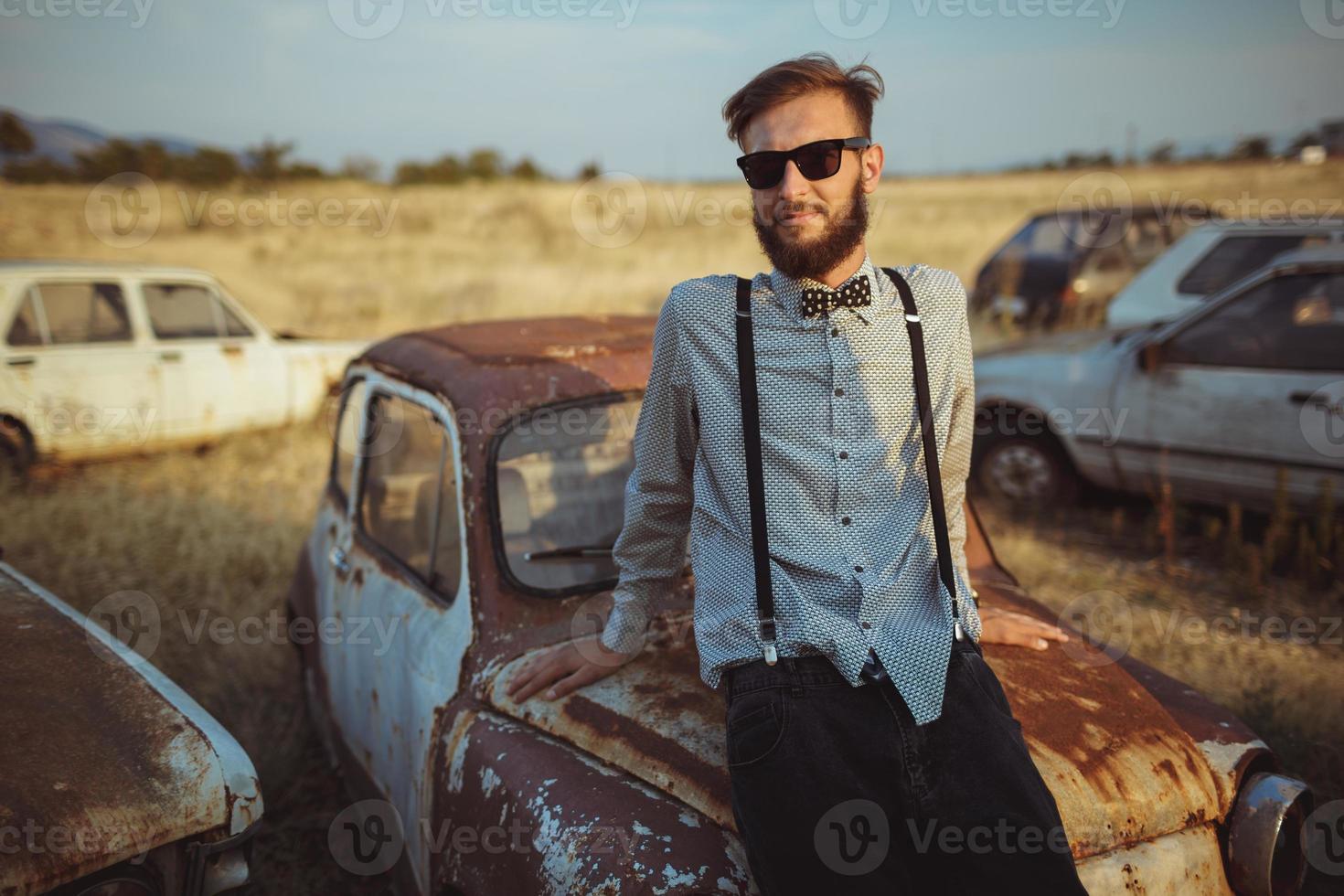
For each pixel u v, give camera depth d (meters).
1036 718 2.13
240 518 5.76
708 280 1.86
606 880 1.78
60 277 6.70
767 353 1.77
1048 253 10.73
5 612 2.57
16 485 6.22
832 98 1.74
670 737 2.05
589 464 2.71
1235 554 5.01
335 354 8.04
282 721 3.74
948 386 1.84
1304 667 3.99
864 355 1.75
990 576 2.92
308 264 18.00
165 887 1.93
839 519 1.75
